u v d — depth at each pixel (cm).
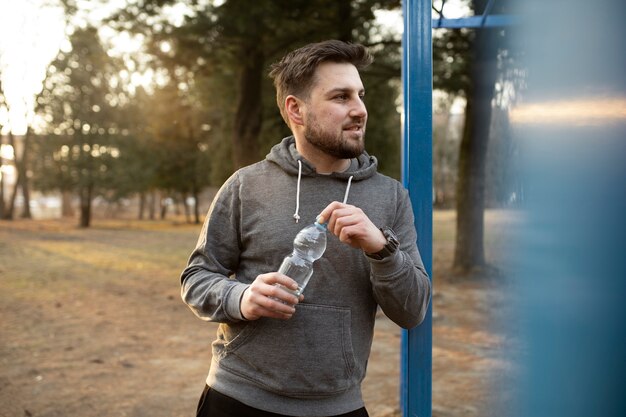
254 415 160
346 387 161
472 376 483
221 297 156
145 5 894
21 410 414
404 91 203
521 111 205
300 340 157
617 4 113
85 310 815
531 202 179
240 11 837
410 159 191
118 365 538
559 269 148
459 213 1078
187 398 447
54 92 3036
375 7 952
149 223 3888
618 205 113
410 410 191
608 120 117
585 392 131
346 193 164
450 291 918
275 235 164
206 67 1086
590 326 128
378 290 153
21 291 983
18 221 3675
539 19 170
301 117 165
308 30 1010
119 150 3116
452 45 929
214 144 2662
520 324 193
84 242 2159
